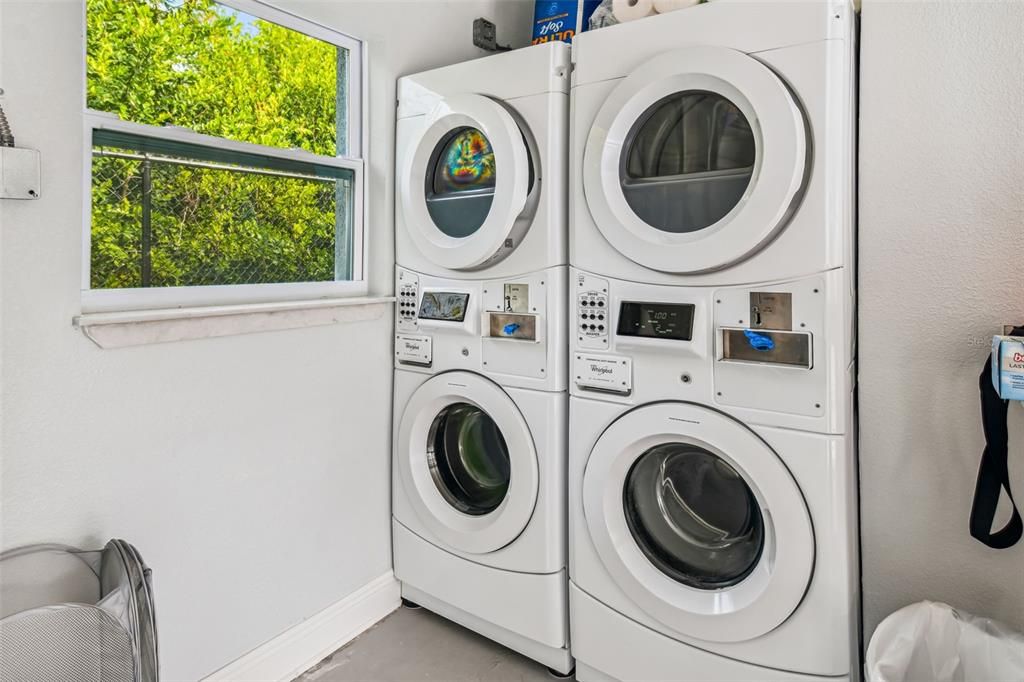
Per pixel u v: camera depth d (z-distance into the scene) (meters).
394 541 1.99
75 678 1.02
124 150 1.35
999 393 1.17
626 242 1.39
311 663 1.73
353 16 1.76
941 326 1.34
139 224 1.39
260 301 1.64
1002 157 1.26
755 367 1.27
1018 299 1.26
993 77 1.26
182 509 1.41
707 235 1.29
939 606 1.27
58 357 1.19
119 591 1.08
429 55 2.02
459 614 1.88
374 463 1.92
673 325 1.35
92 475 1.25
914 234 1.35
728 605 1.34
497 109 1.58
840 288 1.20
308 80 1.76
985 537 1.24
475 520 1.78
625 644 1.51
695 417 1.34
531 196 1.58
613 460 1.46
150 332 1.31
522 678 1.69
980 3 1.27
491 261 1.66
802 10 1.20
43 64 1.14
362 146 1.91
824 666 1.25
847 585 1.23
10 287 1.12
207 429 1.46
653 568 1.47
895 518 1.41
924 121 1.33
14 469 1.14
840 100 1.18
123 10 1.34
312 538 1.73
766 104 1.20
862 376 1.43
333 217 1.86
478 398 1.71
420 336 1.86
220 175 1.55
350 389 1.82
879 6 1.36
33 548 1.16
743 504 1.38
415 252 1.85
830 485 1.21
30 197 1.12
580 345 1.52
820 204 1.19
